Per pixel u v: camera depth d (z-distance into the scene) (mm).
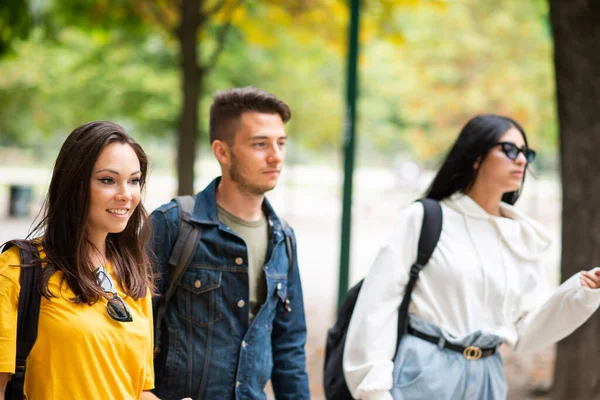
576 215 5332
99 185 2260
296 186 39938
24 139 30719
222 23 11625
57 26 11672
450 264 3090
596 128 5242
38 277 2150
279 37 14672
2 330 2072
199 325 2805
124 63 15828
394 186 33375
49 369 2115
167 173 41719
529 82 23922
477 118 3303
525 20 23016
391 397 2988
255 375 2873
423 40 24219
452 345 3039
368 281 3131
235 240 2875
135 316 2346
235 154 2930
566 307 3012
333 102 28281
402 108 34188
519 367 7160
